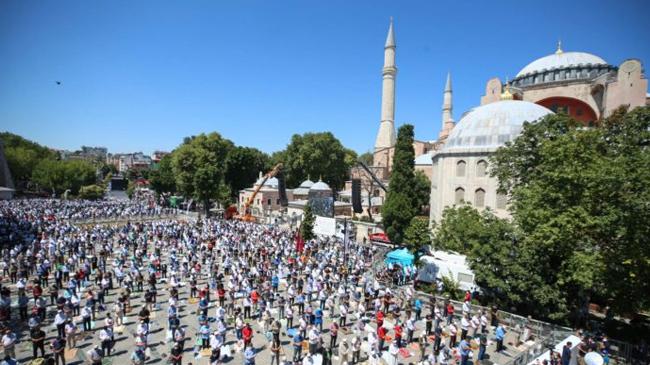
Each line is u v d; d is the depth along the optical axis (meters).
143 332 14.40
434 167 44.31
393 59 93.38
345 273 26.50
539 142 25.52
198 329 18.25
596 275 17.97
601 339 17.94
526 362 15.23
